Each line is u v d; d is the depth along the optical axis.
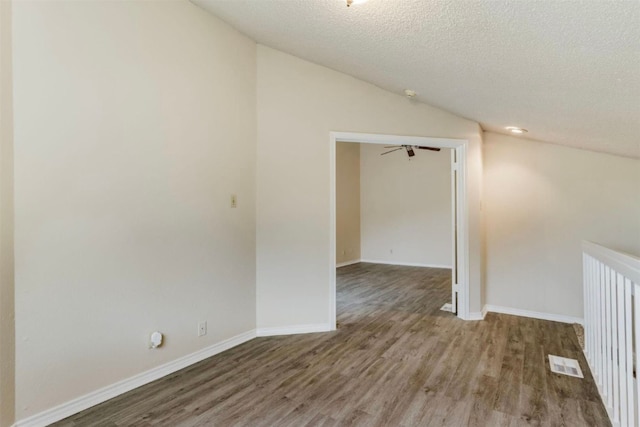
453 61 2.44
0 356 1.79
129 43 2.35
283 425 1.99
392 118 3.78
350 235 8.30
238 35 3.18
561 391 2.39
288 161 3.47
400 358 2.92
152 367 2.51
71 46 2.06
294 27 2.73
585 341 2.96
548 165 4.05
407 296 5.10
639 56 1.65
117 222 2.29
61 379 2.04
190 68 2.75
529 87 2.48
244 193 3.24
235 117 3.15
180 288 2.69
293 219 3.49
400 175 8.17
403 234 8.16
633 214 3.73
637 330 1.56
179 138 2.67
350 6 2.09
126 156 2.34
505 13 1.66
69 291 2.07
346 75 3.65
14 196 1.86
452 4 1.73
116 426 1.97
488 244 4.33
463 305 4.02
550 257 4.04
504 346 3.20
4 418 1.80
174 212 2.64
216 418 2.05
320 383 2.48
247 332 3.30
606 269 2.18
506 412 2.13
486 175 4.34
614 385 1.98
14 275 1.86
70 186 2.07
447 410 2.15
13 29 1.84
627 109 2.35
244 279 3.26
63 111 2.04
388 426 1.99
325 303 3.60
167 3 2.58
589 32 1.58
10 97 1.84
